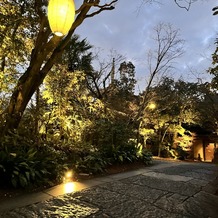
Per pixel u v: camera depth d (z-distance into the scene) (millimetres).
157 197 3930
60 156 5473
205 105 13594
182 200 3826
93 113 9016
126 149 7727
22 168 4129
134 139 9047
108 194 3975
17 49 5609
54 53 6203
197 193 4297
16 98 5871
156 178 5520
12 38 5281
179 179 5508
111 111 10344
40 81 6137
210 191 4516
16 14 5730
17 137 5098
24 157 4410
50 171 4730
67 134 7492
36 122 6363
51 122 7453
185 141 14891
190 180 5441
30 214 2945
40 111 6727
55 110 7785
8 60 6508
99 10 6117
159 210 3324
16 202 3355
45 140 6270
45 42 6211
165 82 14234
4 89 5949
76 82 8508
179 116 14227
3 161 3998
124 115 11891
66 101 8094
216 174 6469
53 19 3312
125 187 4512
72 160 5707
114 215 3061
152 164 8242
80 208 3252
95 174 5621
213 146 17281
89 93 11039
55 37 5465
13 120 5641
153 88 12891
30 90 6027
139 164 7656
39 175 4273
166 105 13984
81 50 10578
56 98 7836
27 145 5195
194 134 16984
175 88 14742
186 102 14062
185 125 16609
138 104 13609
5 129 5336
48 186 4285
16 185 3848
